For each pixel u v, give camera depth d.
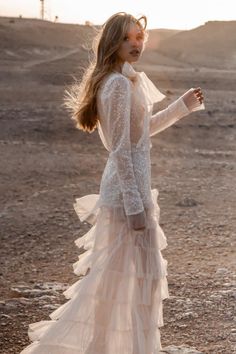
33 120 27.72
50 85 45.78
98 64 4.79
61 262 10.27
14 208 14.02
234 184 16.91
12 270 9.84
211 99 38.09
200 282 8.55
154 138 24.94
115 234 4.80
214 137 26.14
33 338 5.23
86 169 18.73
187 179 17.48
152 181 17.03
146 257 4.80
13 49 104.62
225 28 149.12
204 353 5.89
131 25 4.73
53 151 21.72
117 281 4.82
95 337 4.85
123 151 4.59
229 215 13.45
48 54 105.81
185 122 27.91
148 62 106.88
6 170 18.25
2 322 6.84
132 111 4.68
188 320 6.95
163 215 13.45
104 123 4.79
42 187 16.27
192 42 142.50
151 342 4.81
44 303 7.55
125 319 4.82
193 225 12.58
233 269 9.34
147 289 4.79
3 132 25.42
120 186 4.75
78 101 4.91
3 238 11.71
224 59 130.50
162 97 4.96
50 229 12.36
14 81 47.94
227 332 6.57
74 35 131.25
